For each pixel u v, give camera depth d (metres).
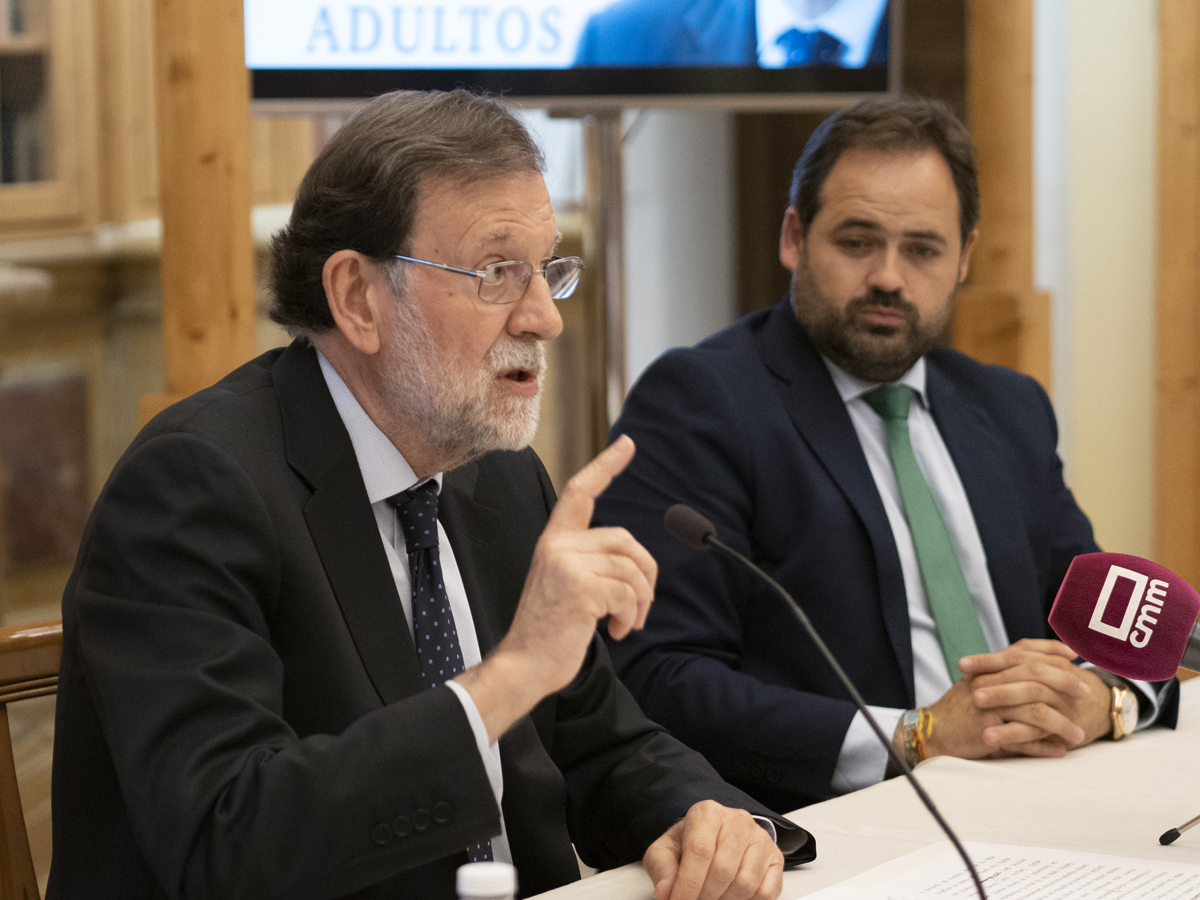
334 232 3.86
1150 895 3.31
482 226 3.79
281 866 3.09
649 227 13.58
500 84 8.84
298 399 3.94
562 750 4.35
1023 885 3.39
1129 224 11.83
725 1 9.29
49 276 13.77
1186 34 11.29
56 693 4.03
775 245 13.55
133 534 3.50
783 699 5.26
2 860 4.08
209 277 7.30
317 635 3.68
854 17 9.59
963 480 6.15
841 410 6.07
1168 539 11.75
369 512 3.88
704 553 5.75
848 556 5.80
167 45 7.18
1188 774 4.48
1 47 13.32
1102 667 4.16
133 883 3.57
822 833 3.92
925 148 6.02
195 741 3.23
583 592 3.29
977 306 10.12
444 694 3.30
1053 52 11.89
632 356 13.76
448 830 3.22
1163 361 11.66
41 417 13.84
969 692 4.84
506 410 3.92
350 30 8.45
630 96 9.16
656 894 3.46
